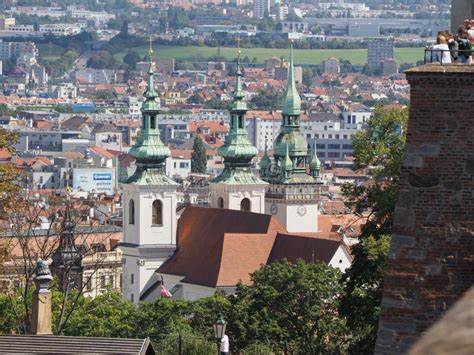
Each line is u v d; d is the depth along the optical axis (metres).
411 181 79.56
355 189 155.12
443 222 79.31
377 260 134.62
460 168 79.31
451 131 79.31
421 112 79.50
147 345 105.38
